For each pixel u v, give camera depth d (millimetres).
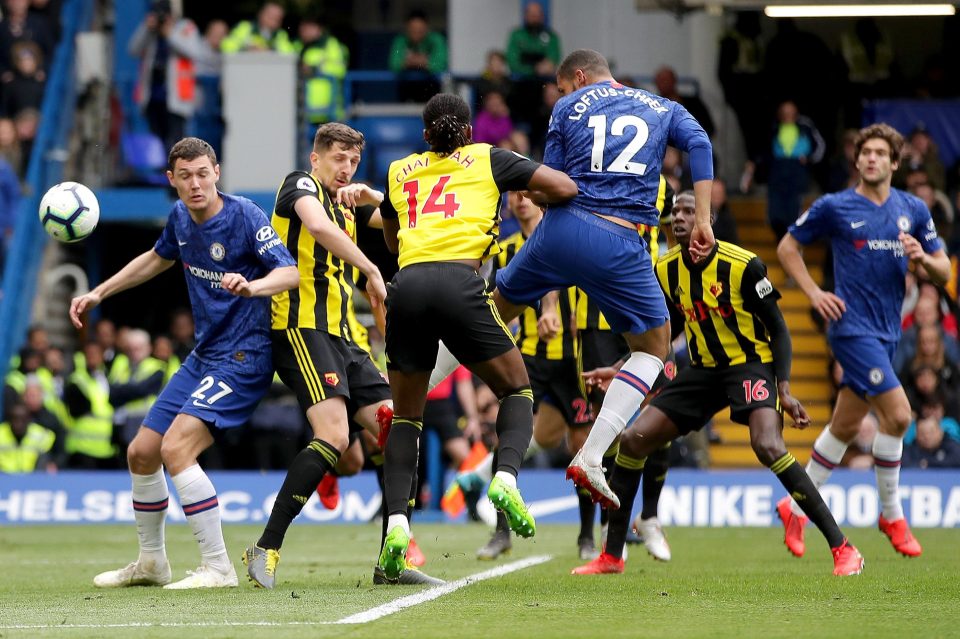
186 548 37719
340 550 36094
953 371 51688
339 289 24047
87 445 53312
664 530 45219
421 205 22391
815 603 20797
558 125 23609
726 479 48969
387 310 22172
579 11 71375
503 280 24266
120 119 64938
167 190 62906
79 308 24719
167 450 23234
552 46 64062
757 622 18328
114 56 69375
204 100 62969
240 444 53188
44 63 65625
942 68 65750
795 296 62062
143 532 24312
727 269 26141
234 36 62406
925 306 50844
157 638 16672
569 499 49906
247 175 61719
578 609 19766
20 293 61625
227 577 23766
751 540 39812
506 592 22297
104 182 65125
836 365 56812
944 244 57625
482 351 21922
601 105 23391
